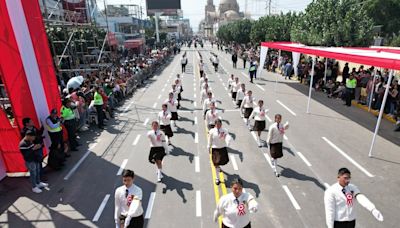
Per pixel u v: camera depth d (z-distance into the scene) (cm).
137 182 796
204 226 615
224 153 760
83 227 622
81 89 1351
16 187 788
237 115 1396
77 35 2192
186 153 977
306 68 2192
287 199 705
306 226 608
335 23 2089
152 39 6147
